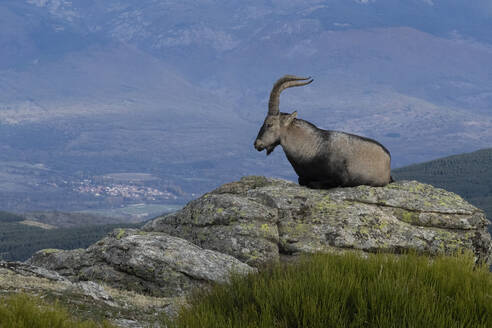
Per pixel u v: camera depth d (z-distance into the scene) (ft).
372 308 41.14
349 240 84.69
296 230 86.84
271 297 43.16
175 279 70.64
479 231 90.84
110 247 76.23
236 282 48.60
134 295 65.41
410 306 40.98
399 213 90.94
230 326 40.55
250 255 81.30
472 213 91.71
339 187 94.68
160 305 58.54
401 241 85.97
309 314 40.37
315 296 42.57
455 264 50.88
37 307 42.27
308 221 87.76
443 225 90.38
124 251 74.28
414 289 43.88
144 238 76.18
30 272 61.57
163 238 76.59
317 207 89.25
